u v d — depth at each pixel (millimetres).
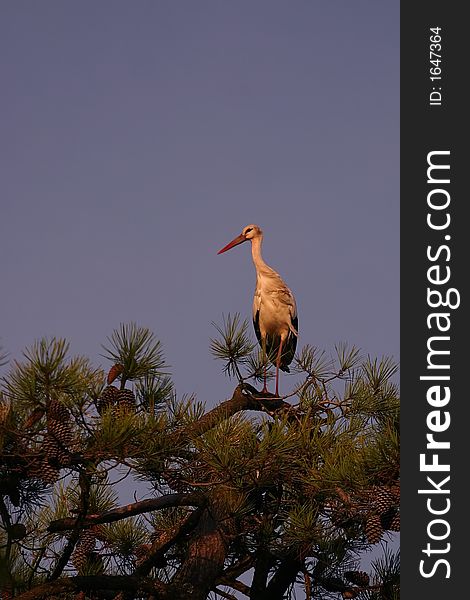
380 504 10297
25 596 10250
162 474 10641
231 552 12992
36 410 9539
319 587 12773
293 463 11266
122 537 13188
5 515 10062
